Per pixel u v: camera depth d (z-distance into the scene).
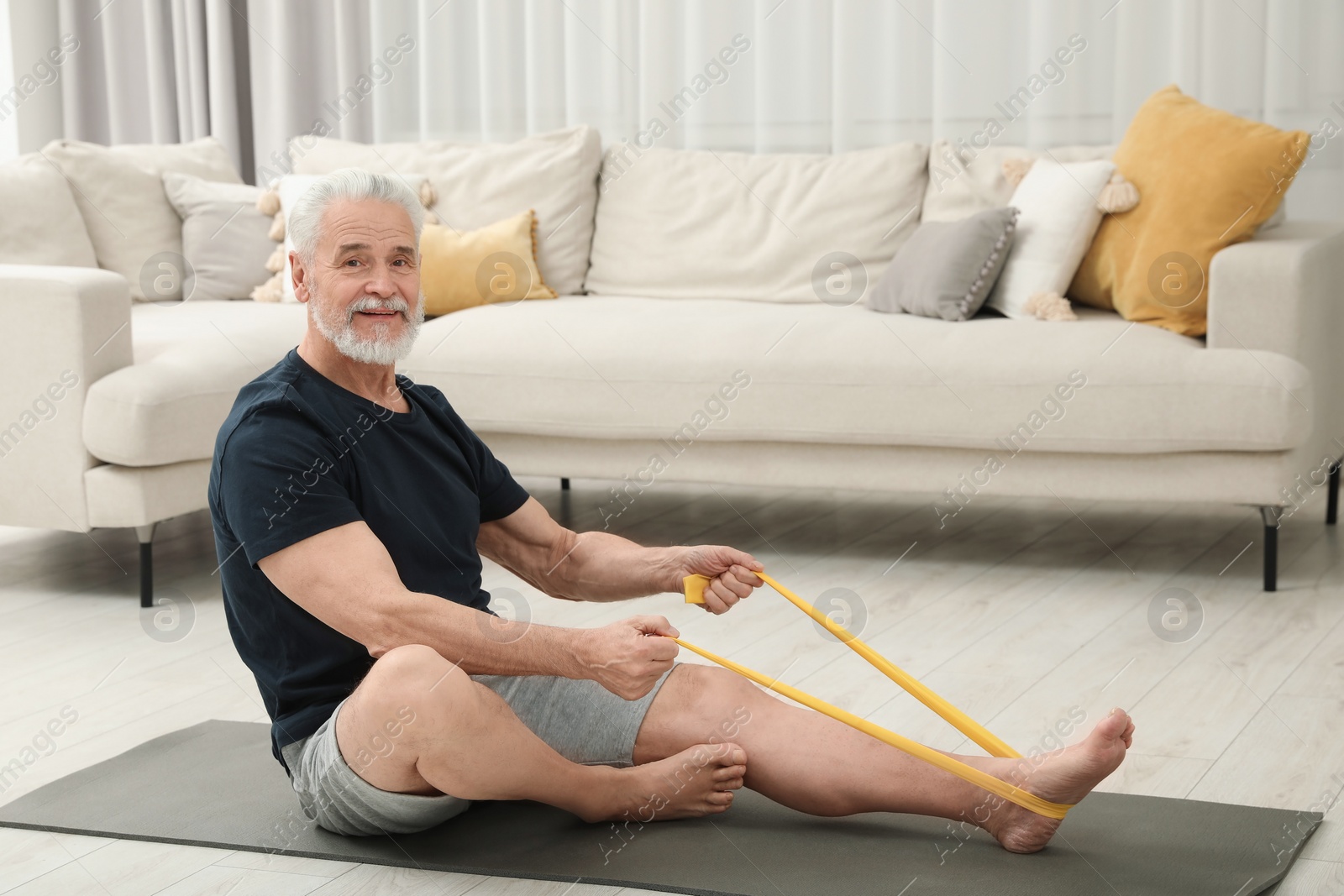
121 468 2.74
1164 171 2.96
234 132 4.82
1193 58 3.81
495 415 3.13
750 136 4.35
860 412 2.88
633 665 1.48
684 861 1.57
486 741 1.51
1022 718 2.05
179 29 4.83
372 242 1.62
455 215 3.75
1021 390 2.77
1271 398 2.61
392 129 4.78
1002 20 3.99
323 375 1.66
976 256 3.05
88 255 3.51
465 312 3.31
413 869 1.59
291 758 1.64
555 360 3.08
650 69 4.39
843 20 4.13
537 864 1.57
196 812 1.77
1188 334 2.88
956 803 1.60
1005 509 3.48
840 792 1.63
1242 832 1.62
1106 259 3.04
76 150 3.61
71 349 2.72
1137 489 2.76
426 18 4.66
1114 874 1.51
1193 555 2.98
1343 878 1.51
